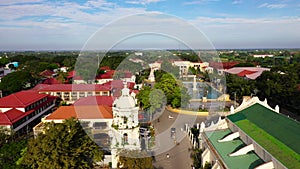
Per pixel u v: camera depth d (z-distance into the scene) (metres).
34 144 23.77
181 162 28.25
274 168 19.08
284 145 19.34
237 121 26.95
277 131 21.53
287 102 53.00
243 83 61.78
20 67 109.00
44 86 58.12
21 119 38.25
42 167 22.50
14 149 26.00
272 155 19.14
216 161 23.11
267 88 55.97
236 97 61.00
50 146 22.88
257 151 21.89
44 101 47.25
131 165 22.36
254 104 28.64
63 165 23.09
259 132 22.92
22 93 44.41
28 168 23.58
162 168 27.08
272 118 23.75
